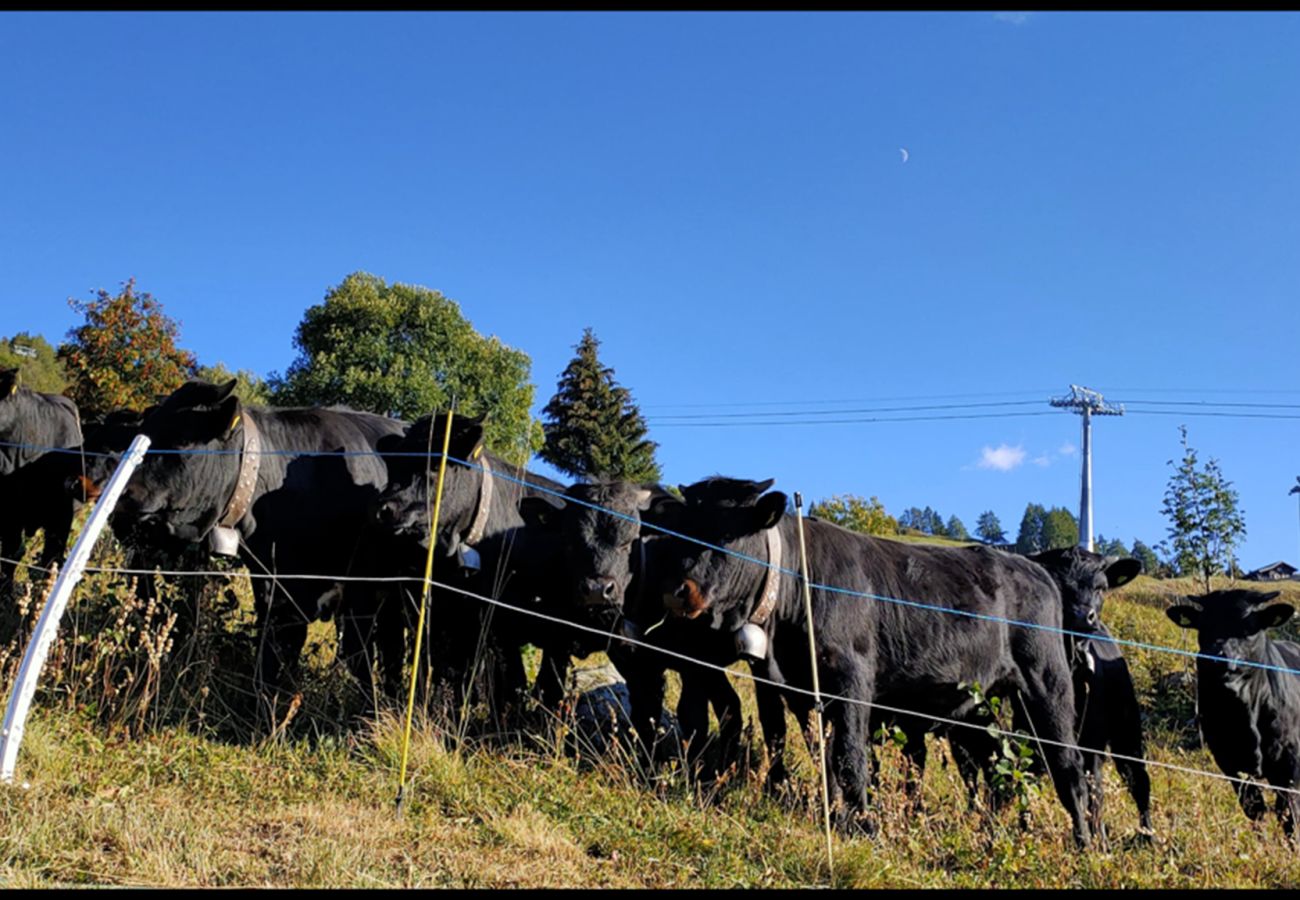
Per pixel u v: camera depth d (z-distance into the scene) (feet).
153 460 26.04
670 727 29.94
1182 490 61.21
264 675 28.22
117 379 76.13
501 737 27.20
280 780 21.58
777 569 26.25
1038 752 29.45
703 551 25.54
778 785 25.66
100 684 25.13
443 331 135.74
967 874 21.26
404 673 29.04
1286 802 30.19
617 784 24.62
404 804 20.57
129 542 29.53
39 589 28.48
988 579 29.81
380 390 129.18
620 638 26.55
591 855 20.02
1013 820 25.85
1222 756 32.32
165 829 17.66
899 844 22.99
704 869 19.58
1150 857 24.71
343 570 29.84
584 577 26.37
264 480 28.63
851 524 85.30
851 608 27.30
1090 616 33.45
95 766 20.76
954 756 31.60
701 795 24.97
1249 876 22.27
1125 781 32.81
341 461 30.04
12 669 24.38
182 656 27.27
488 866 18.06
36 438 33.35
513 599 29.94
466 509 28.19
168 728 24.09
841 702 26.58
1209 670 31.91
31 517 33.96
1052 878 21.17
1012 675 29.94
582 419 169.27
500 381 140.05
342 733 25.46
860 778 25.94
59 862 15.83
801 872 20.11
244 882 15.90
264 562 28.78
